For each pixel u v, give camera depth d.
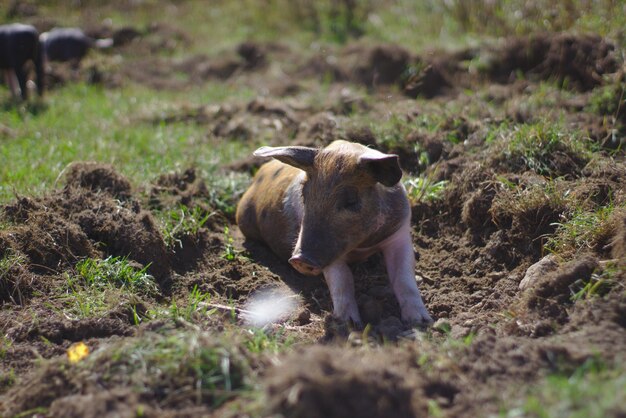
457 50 21.31
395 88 20.41
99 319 10.31
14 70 22.27
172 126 18.92
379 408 7.13
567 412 6.88
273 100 19.67
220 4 31.38
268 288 11.95
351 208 10.55
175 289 11.94
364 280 12.18
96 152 16.52
